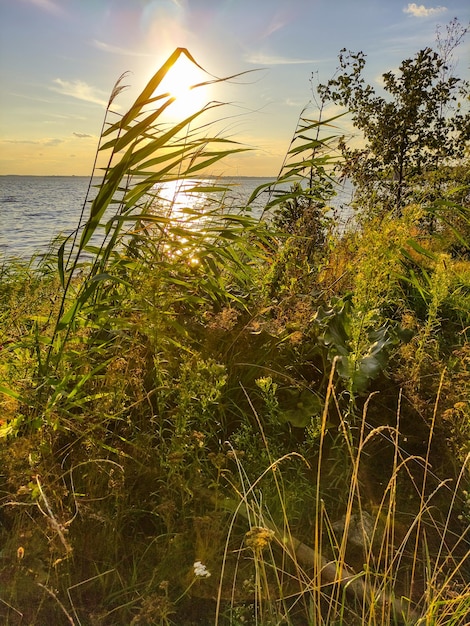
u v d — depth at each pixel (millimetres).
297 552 1968
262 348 2857
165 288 2689
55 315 3014
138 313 2604
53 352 2482
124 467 2131
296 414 2555
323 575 1887
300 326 2887
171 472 2027
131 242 2834
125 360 2400
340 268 3895
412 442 2666
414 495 2369
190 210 2654
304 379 2785
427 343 3061
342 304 3080
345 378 2514
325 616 1759
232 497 2189
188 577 1811
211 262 2977
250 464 2273
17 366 2520
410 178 9414
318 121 3109
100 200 2256
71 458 2250
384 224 2996
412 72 9516
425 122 9562
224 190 2758
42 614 1697
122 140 2197
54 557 1827
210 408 2564
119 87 2211
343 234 4371
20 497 1945
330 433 2594
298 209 4766
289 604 1811
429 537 2133
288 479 2307
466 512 2127
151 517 2104
